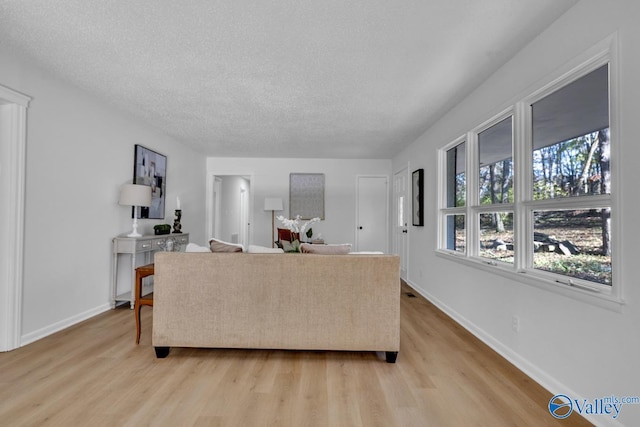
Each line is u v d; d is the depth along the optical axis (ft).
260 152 19.69
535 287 6.82
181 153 17.35
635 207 4.72
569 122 6.30
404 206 18.28
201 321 7.70
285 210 21.29
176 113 12.48
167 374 6.89
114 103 11.37
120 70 8.90
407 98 10.75
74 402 5.76
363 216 21.36
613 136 5.07
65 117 9.54
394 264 7.60
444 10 6.24
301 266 7.62
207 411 5.54
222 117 12.94
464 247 11.08
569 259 6.27
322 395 6.10
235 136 15.89
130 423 5.18
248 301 7.68
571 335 5.84
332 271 7.61
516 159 7.64
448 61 8.23
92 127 10.64
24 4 6.19
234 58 8.24
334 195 21.35
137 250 11.62
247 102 11.28
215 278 7.68
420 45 7.51
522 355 7.26
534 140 7.38
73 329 9.46
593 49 5.46
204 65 8.62
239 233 30.73
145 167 13.60
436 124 13.25
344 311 7.61
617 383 4.93
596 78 5.71
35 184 8.57
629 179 4.81
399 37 7.20
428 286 13.96
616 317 4.96
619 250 4.93
